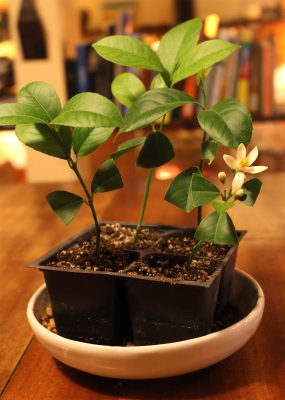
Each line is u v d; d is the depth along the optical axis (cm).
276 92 168
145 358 38
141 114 37
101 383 42
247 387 40
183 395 40
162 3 203
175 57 44
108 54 43
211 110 39
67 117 39
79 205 44
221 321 46
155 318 42
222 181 42
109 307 43
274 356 44
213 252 47
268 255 65
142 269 43
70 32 175
